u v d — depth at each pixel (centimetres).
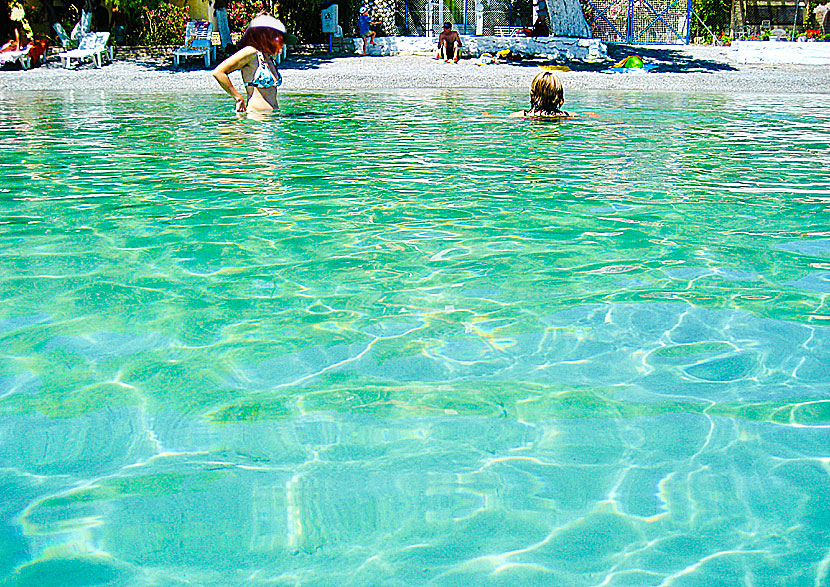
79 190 591
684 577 171
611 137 884
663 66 2208
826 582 169
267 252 427
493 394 259
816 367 277
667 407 249
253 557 179
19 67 2002
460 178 634
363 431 236
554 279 378
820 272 387
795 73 1991
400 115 1120
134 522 192
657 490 203
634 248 429
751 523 189
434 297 354
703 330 313
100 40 2072
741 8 3478
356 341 305
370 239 451
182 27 2705
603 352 292
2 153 771
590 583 170
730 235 456
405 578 172
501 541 184
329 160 731
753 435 230
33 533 189
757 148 796
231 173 663
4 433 236
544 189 586
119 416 247
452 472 213
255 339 308
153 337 311
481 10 2803
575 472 212
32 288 368
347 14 2859
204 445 229
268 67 1155
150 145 827
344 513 195
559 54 2473
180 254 423
